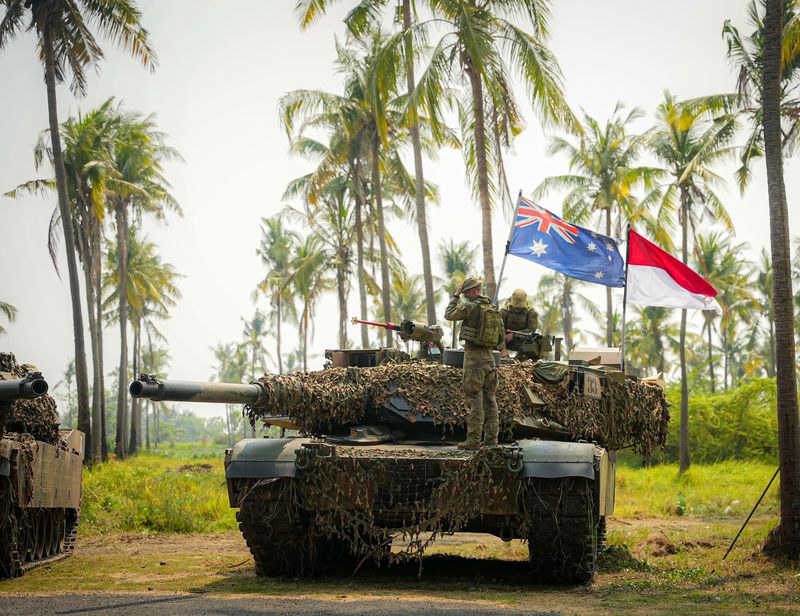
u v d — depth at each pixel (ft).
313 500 35.17
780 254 43.39
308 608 28.55
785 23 67.26
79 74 95.35
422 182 85.71
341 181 139.03
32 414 40.70
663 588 34.94
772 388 154.10
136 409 224.33
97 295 148.15
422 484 34.86
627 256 50.98
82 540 55.01
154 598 31.19
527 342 45.11
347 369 39.65
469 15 68.59
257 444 36.06
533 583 36.27
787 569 39.86
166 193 158.10
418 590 33.91
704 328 219.82
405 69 77.30
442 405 38.93
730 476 116.67
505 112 74.64
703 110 101.91
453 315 35.81
